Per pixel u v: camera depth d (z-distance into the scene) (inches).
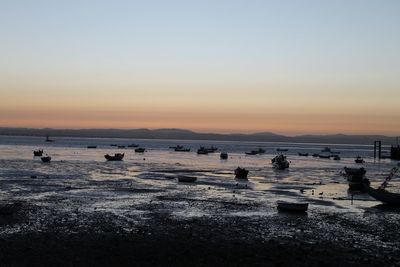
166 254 960.3
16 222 1270.9
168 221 1358.3
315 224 1381.6
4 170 3038.9
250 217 1473.9
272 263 909.2
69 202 1700.3
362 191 2321.6
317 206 1779.0
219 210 1605.6
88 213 1466.5
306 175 3353.8
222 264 895.1
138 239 1098.1
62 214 1429.6
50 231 1167.0
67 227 1226.6
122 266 871.1
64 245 1019.3
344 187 2539.4
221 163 4667.8
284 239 1147.9
